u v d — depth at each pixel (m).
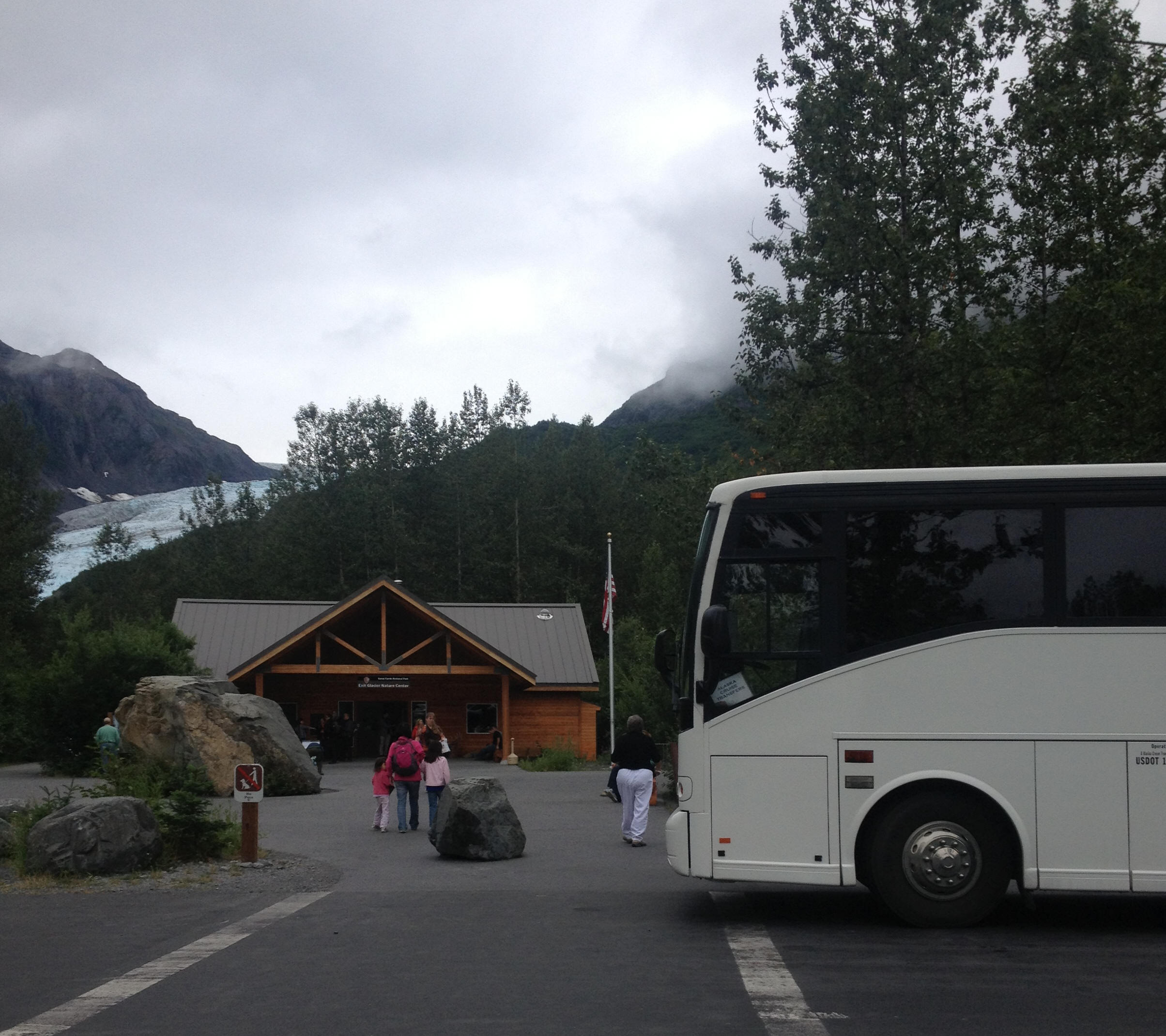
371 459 83.62
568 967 7.60
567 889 11.50
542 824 19.45
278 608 51.22
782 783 9.19
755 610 9.40
